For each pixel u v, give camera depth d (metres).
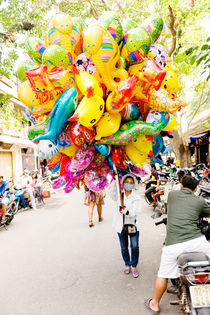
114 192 3.98
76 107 2.57
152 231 6.13
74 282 3.90
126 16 8.30
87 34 2.36
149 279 3.87
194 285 2.41
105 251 5.05
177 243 2.79
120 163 3.09
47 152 2.84
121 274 4.08
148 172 3.44
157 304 3.00
